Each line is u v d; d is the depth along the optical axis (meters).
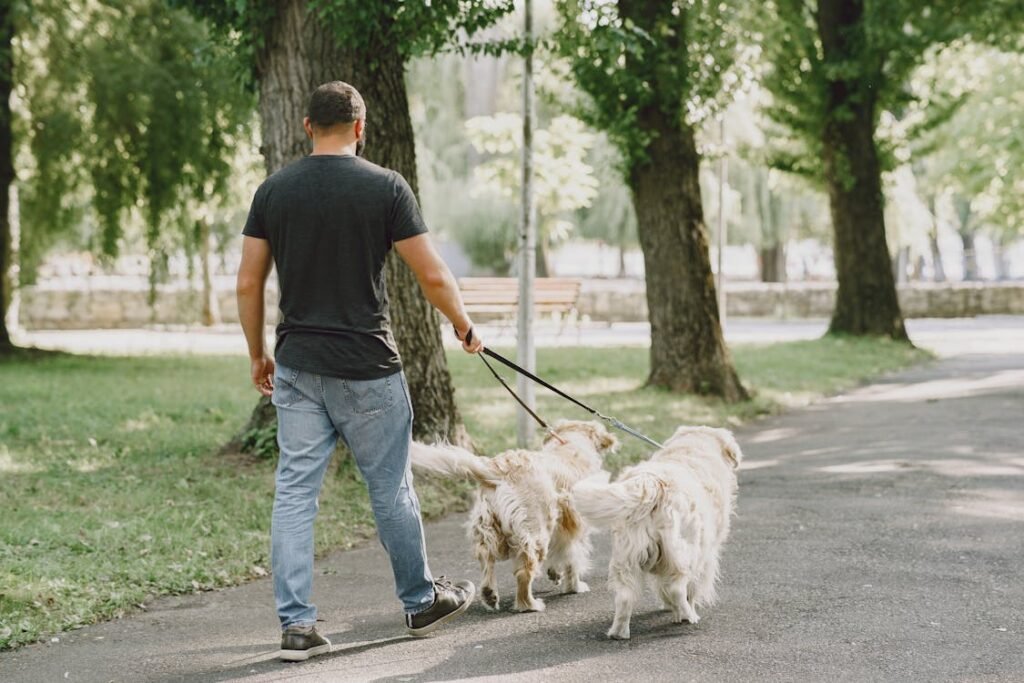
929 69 26.98
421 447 5.13
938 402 14.12
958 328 30.41
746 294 36.72
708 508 5.16
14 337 22.78
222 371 16.77
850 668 4.37
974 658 4.48
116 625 5.13
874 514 7.42
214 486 7.93
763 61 22.30
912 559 6.18
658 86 13.88
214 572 6.00
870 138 23.22
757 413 13.32
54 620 5.07
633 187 14.45
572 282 23.48
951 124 31.47
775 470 9.33
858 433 11.52
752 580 5.79
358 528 7.18
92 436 10.38
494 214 33.75
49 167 19.61
